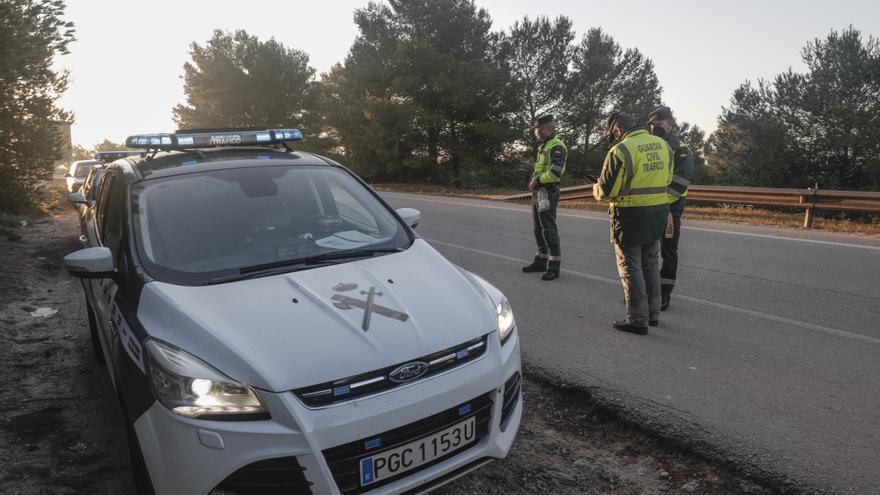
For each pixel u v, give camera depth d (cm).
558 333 527
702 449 338
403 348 259
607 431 373
